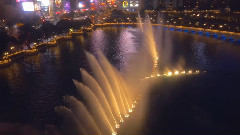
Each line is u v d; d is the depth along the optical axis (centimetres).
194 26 13325
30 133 3281
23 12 14488
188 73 5419
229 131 2906
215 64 6181
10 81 5756
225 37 9888
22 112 4025
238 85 4378
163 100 3791
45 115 3847
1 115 3931
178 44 9294
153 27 15388
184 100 3756
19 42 8875
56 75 6066
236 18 12838
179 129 2959
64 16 19525
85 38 12075
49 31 11375
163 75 5334
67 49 9400
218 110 3397
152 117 3275
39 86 5297
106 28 16238
